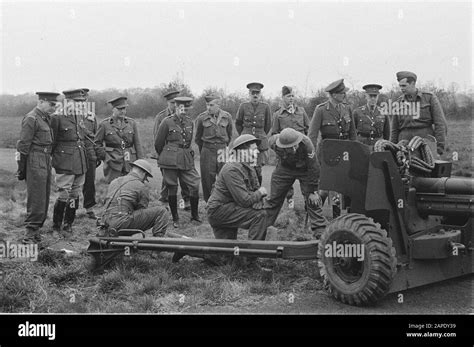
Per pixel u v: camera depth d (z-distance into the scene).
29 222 7.18
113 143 8.97
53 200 10.62
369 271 4.94
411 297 5.41
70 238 7.77
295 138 6.27
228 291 5.46
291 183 6.52
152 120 22.36
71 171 7.96
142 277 5.83
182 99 8.95
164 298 5.36
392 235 5.38
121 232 6.26
